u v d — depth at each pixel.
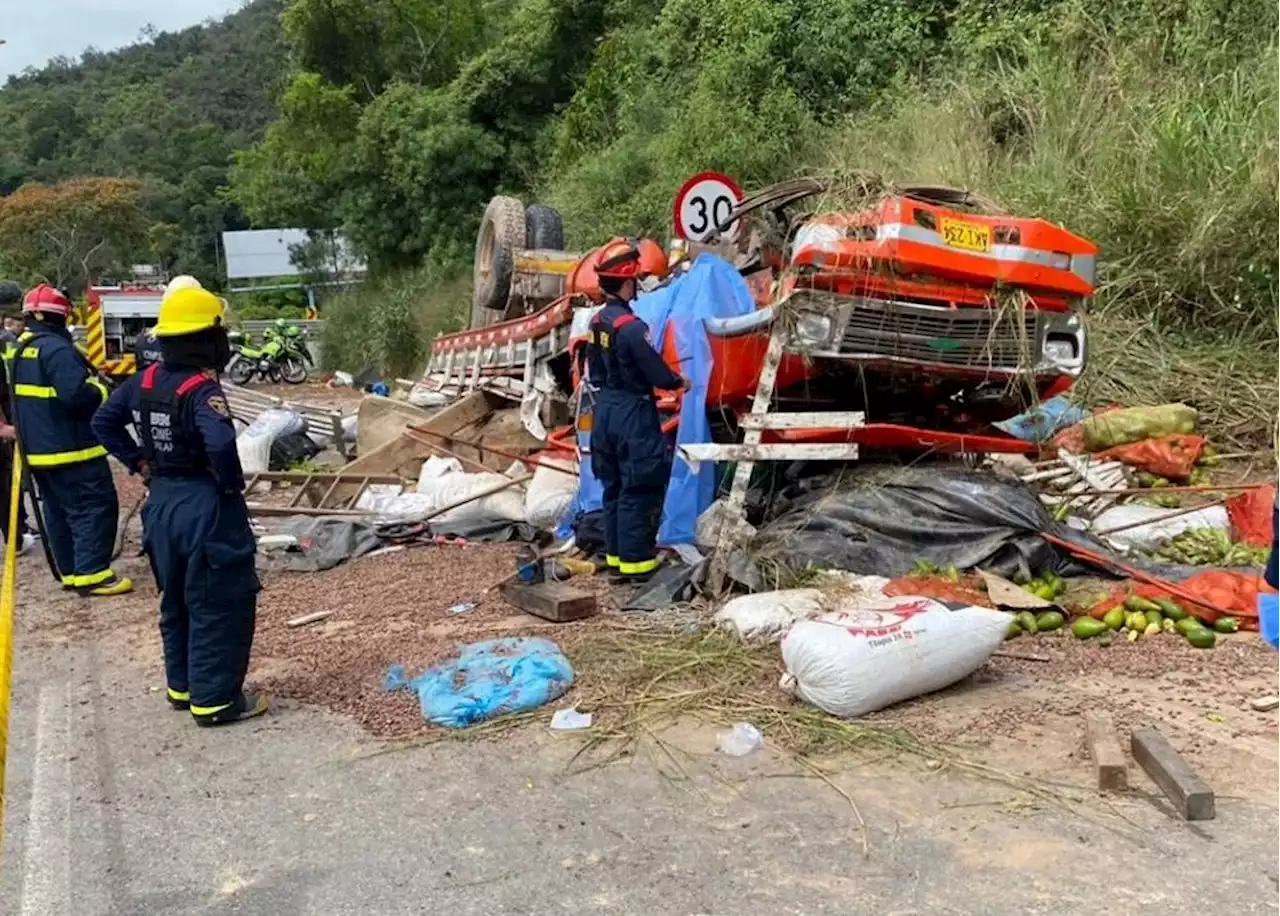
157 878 3.46
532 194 23.98
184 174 74.81
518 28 26.20
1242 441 8.09
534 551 6.87
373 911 3.21
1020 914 3.01
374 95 30.17
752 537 6.12
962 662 4.50
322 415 14.23
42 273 50.53
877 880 3.22
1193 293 9.05
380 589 6.88
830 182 6.44
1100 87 10.91
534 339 9.62
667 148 15.93
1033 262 6.00
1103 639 5.16
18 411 7.12
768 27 15.53
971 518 6.00
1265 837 3.36
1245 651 4.95
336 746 4.44
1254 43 10.50
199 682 4.69
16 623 6.70
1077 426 7.87
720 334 6.42
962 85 12.30
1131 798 3.65
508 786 3.97
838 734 4.22
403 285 26.70
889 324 5.90
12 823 3.90
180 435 4.57
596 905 3.17
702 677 4.86
